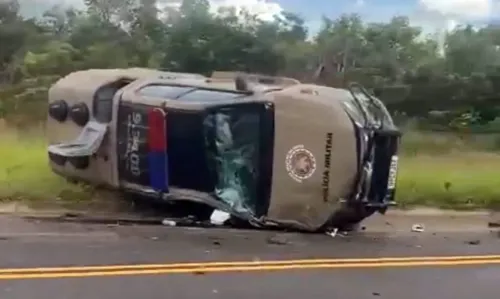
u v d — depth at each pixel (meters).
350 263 8.12
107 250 7.74
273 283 6.91
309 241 9.37
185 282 6.68
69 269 6.80
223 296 6.29
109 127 10.67
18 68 20.39
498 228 12.08
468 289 7.31
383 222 11.64
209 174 10.04
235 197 10.03
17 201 10.34
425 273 7.96
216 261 7.63
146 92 10.54
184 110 10.08
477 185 14.82
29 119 16.55
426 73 24.02
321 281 7.15
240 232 9.64
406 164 16.78
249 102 10.00
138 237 8.65
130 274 6.80
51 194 10.71
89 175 10.91
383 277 7.57
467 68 24.95
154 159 10.20
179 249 8.10
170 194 10.16
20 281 6.29
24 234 8.29
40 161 12.59
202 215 10.35
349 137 9.57
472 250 9.69
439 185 14.37
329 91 10.09
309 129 9.71
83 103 11.19
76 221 9.45
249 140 10.00
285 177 9.87
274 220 9.96
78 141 10.93
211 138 10.04
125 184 10.56
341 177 9.61
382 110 10.28
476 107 24.00
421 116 23.42
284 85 10.62
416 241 10.16
